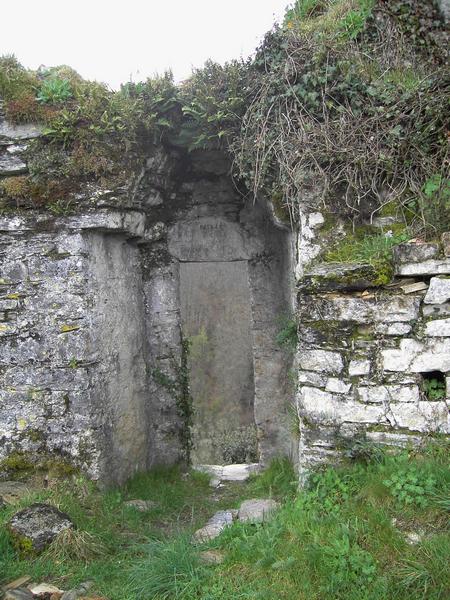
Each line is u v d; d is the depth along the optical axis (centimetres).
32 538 348
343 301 362
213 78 488
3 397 463
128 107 472
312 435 367
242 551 311
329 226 403
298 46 429
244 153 465
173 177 591
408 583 265
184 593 289
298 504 337
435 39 420
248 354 1117
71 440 457
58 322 459
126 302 551
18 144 459
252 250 603
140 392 575
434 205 373
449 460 333
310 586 276
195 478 576
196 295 1154
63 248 462
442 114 382
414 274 355
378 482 326
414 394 352
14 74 460
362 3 457
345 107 405
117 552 367
